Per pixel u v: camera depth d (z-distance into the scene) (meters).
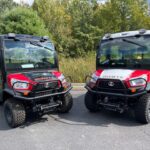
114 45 6.71
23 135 5.33
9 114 5.84
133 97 5.70
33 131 5.55
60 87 6.14
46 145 4.80
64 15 33.41
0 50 5.91
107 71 6.44
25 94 5.55
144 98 5.72
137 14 36.84
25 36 6.38
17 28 20.41
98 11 38.53
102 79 6.16
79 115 6.71
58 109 6.57
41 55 6.56
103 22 37.62
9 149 4.66
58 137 5.18
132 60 6.34
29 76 5.89
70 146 4.72
